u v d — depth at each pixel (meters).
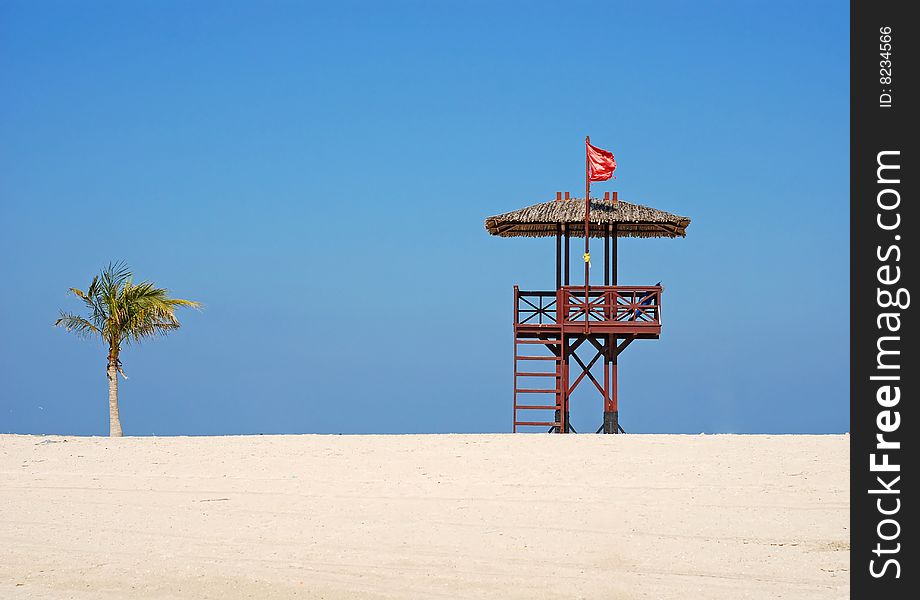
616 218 38.31
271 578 15.73
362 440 27.56
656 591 14.83
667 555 16.62
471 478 22.38
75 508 20.59
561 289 38.75
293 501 20.73
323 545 17.59
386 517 19.34
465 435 28.50
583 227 39.97
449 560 16.56
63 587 15.63
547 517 19.05
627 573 15.73
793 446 25.14
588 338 39.56
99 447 27.28
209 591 15.27
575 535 17.86
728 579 15.40
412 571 15.99
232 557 16.98
